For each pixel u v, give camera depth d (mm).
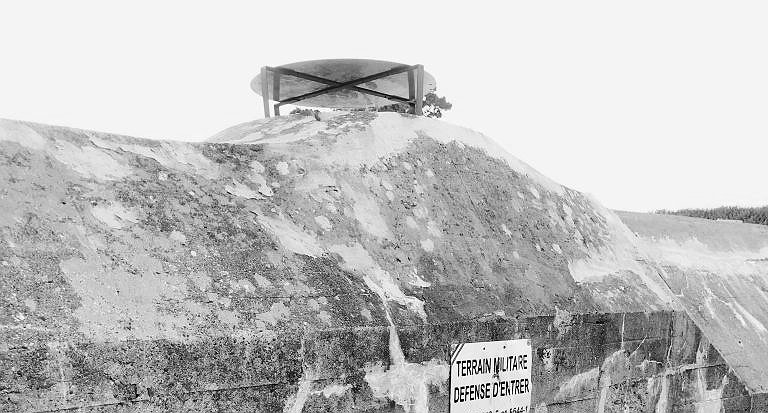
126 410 2488
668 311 5500
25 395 2264
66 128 3141
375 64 5344
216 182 3496
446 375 3691
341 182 4023
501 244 4621
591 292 4969
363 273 3639
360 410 3248
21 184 2758
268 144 3973
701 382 5805
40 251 2584
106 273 2684
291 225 3592
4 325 2291
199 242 3100
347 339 3197
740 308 7934
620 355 4980
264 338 2891
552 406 4422
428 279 3930
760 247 9531
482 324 3922
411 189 4363
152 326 2619
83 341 2406
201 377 2688
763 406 6473
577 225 5625
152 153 3381
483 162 5117
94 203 2910
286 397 2955
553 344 4438
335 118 4688
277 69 5465
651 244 7977
